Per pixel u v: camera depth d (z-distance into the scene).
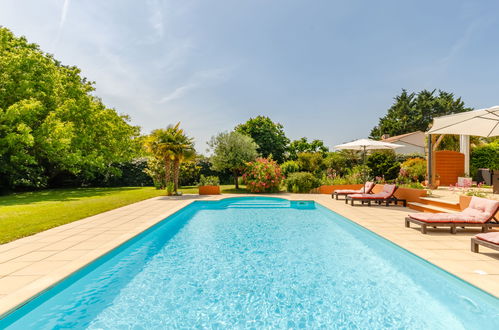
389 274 4.46
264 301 3.62
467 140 15.23
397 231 6.27
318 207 11.48
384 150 20.77
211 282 4.20
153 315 3.29
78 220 7.84
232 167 18.31
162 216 8.38
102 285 4.11
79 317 3.25
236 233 7.28
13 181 18.33
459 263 4.13
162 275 4.48
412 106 56.69
